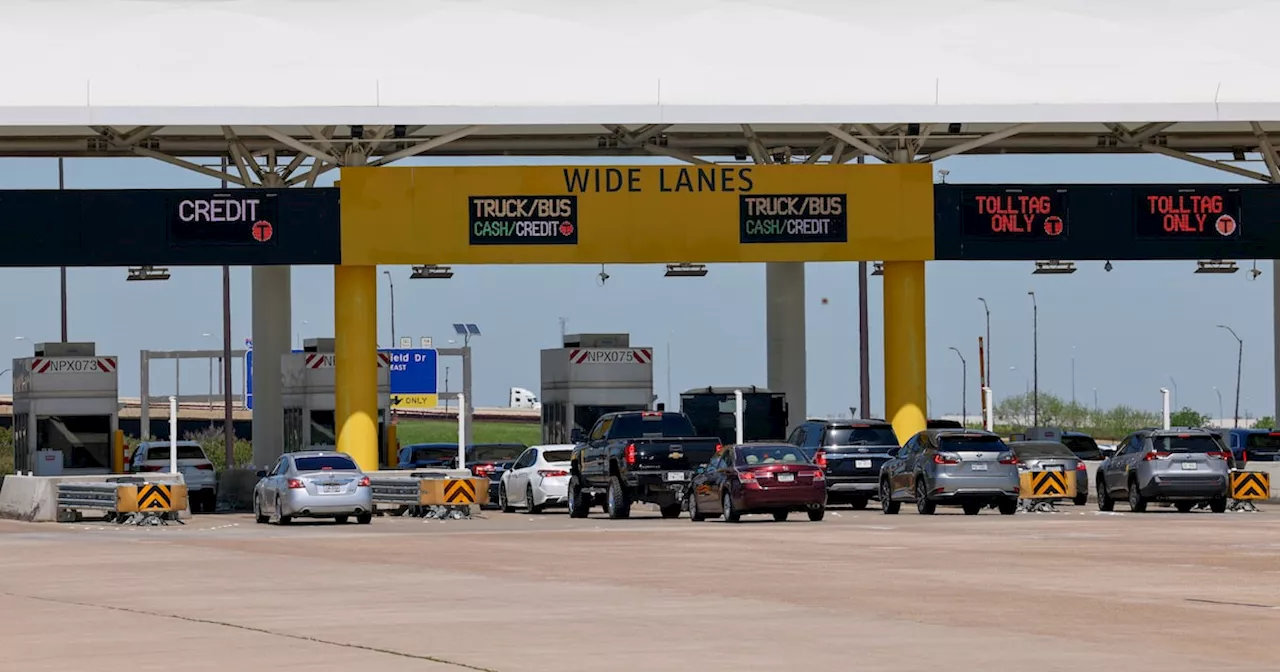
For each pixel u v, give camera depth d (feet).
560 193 247.50
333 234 246.68
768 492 205.57
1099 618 97.30
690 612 102.06
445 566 139.44
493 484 293.02
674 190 248.52
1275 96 251.19
